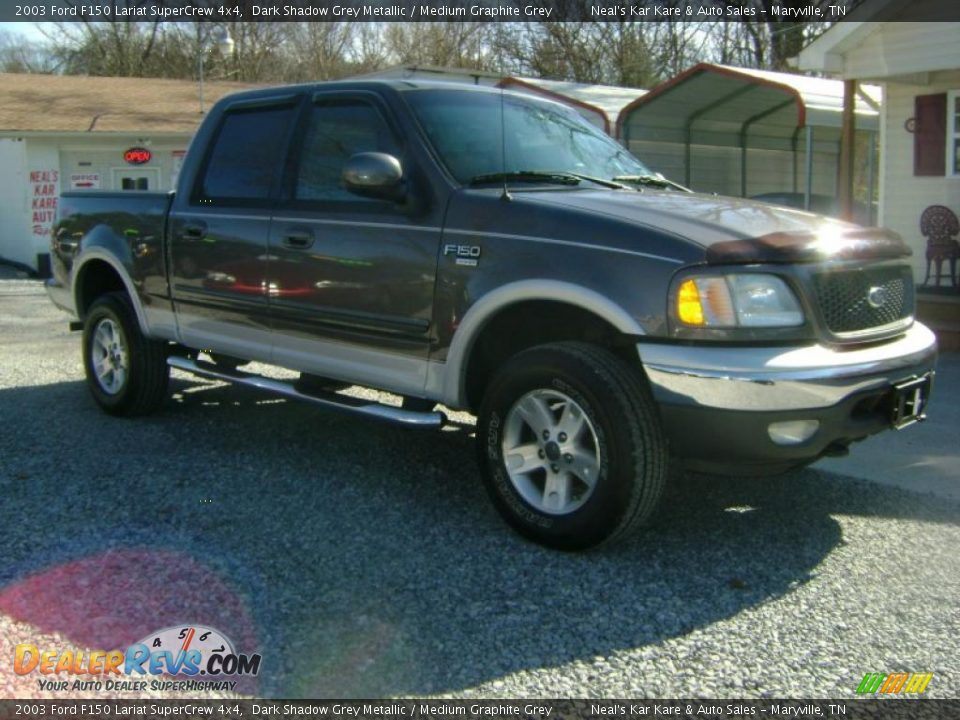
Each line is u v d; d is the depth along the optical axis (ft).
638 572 12.50
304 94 16.84
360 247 14.97
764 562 12.96
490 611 11.33
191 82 87.92
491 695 9.57
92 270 21.16
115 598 11.55
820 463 17.84
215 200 17.74
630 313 12.16
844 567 12.85
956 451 18.67
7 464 16.81
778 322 11.99
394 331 14.65
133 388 19.67
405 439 18.83
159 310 18.88
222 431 19.25
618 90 63.82
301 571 12.37
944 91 39.50
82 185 70.13
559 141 16.53
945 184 40.09
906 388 12.98
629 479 12.19
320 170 16.12
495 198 13.78
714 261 11.82
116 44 125.18
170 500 15.01
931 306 33.19
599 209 13.09
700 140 58.23
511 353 14.69
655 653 10.44
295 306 16.03
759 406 11.68
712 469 12.53
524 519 13.25
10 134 66.39
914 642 10.78
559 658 10.30
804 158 66.64
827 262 12.48
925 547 13.61
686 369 11.81
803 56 37.60
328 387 17.28
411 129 14.94
